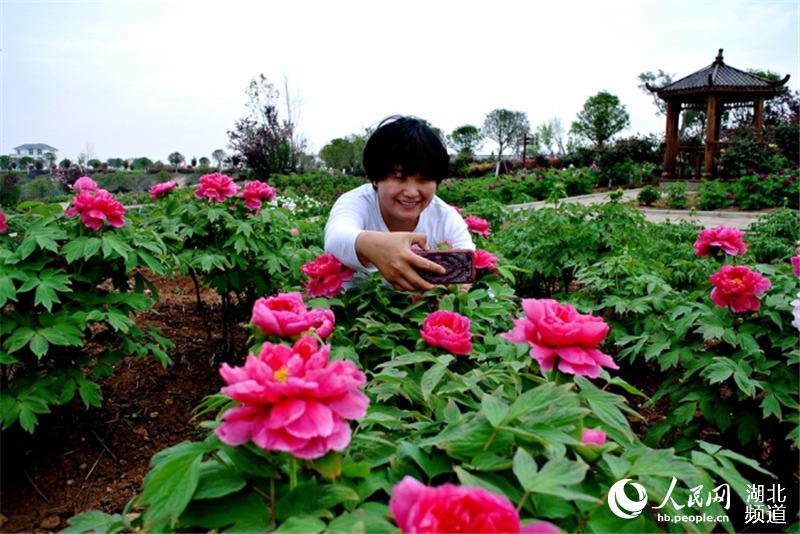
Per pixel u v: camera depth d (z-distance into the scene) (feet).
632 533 3.36
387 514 3.33
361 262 6.95
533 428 3.50
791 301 7.49
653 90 62.90
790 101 92.99
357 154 86.99
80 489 7.98
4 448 8.48
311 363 3.17
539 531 2.72
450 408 4.10
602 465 3.76
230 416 3.10
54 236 7.97
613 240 14.07
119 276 9.34
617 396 4.25
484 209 23.68
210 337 13.21
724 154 58.90
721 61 63.26
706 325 7.71
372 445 4.01
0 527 7.13
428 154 7.22
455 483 3.71
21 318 7.64
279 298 4.61
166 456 3.47
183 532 3.52
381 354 6.64
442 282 6.61
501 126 142.61
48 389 7.77
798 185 44.78
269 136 66.85
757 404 7.64
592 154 83.35
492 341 6.22
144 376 11.39
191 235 11.48
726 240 10.11
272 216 12.30
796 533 6.00
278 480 3.52
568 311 4.17
